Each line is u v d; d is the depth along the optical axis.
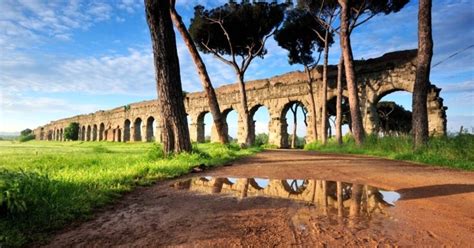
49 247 2.34
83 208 3.27
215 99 13.99
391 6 18.27
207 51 24.33
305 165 7.98
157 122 41.88
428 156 8.63
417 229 2.60
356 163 8.38
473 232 2.53
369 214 3.09
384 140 13.00
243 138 31.39
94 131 60.97
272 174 6.25
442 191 4.27
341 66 18.92
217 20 22.73
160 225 2.82
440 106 17.62
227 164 8.44
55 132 83.81
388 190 4.42
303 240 2.35
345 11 15.44
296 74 27.70
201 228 2.70
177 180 5.52
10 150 13.40
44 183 3.47
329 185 4.90
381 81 20.91
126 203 3.71
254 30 23.19
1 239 2.37
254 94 31.06
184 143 8.82
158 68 8.80
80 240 2.47
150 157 8.38
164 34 8.81
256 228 2.66
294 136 35.22
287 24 24.55
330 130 34.25
